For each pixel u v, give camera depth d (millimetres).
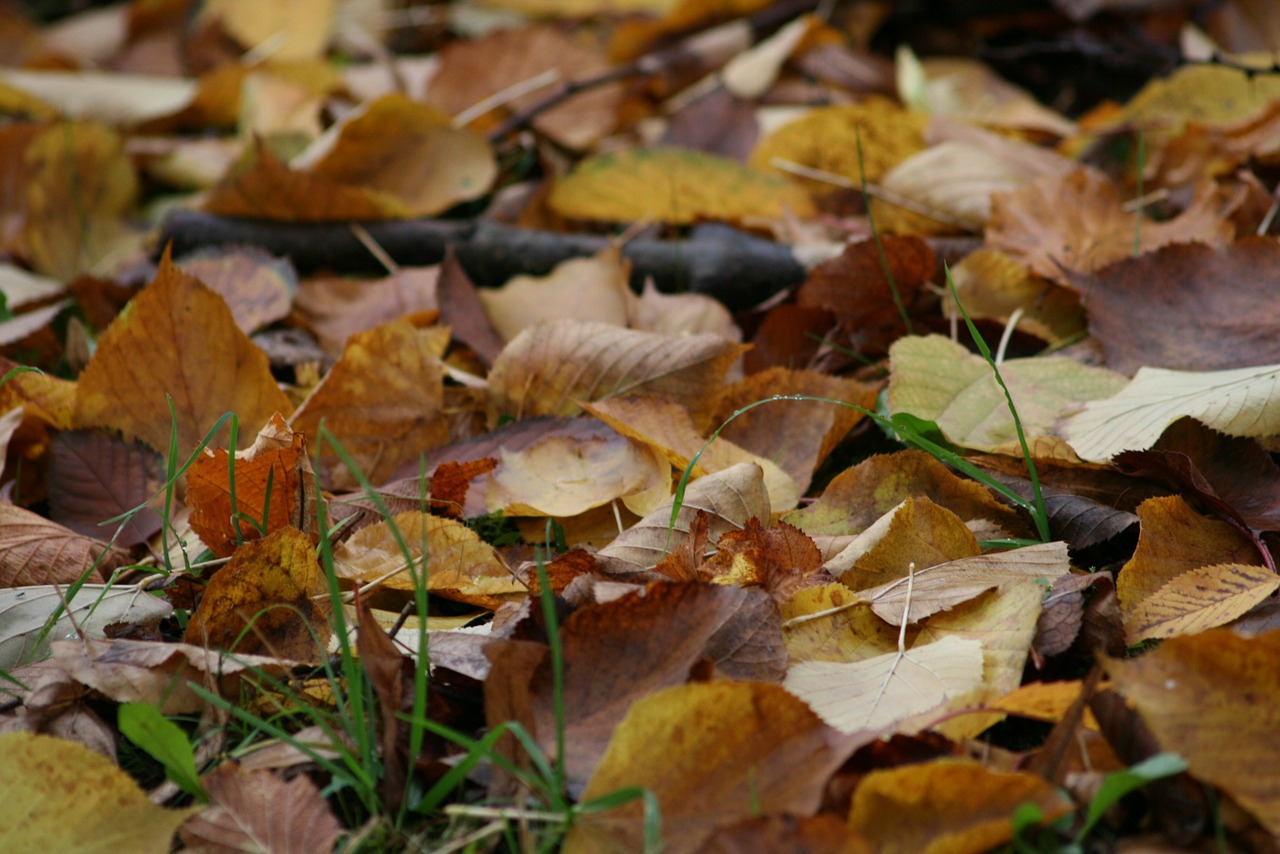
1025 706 1280
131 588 1353
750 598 1307
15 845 1259
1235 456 1376
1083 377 1434
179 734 1271
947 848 1240
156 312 1416
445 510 1398
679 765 1263
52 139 1926
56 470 1408
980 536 1368
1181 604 1321
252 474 1364
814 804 1254
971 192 1598
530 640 1310
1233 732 1255
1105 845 1257
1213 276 1454
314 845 1261
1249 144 1695
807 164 1819
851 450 1459
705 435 1436
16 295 1701
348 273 1654
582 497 1395
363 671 1311
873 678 1301
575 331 1458
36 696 1306
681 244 1589
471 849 1264
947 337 1486
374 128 1737
